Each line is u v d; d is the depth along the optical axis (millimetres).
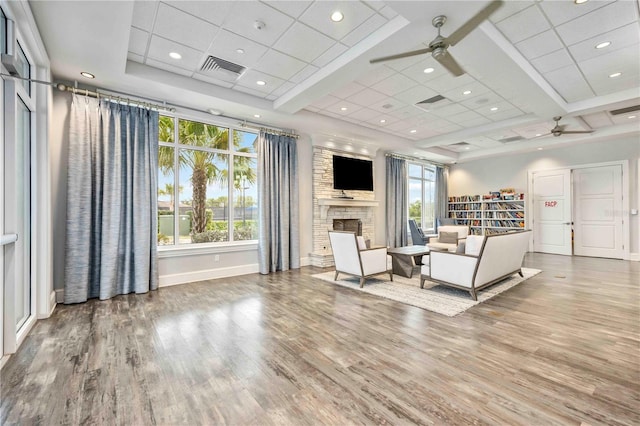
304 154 6238
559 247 7645
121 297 3936
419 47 3205
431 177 9633
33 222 3039
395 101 4980
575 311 3338
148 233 4195
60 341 2627
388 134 7008
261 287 4480
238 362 2279
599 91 4559
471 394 1861
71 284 3619
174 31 3031
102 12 2502
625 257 6738
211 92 4266
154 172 4289
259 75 4016
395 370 2150
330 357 2350
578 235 7426
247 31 3049
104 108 3883
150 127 4266
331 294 4102
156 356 2373
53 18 2566
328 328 2928
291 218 5859
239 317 3234
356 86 4379
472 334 2756
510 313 3297
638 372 2098
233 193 5402
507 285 4445
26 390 1921
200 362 2279
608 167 6965
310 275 5293
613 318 3121
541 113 5051
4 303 2326
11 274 2361
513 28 3014
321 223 6293
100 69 3465
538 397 1825
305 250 6223
